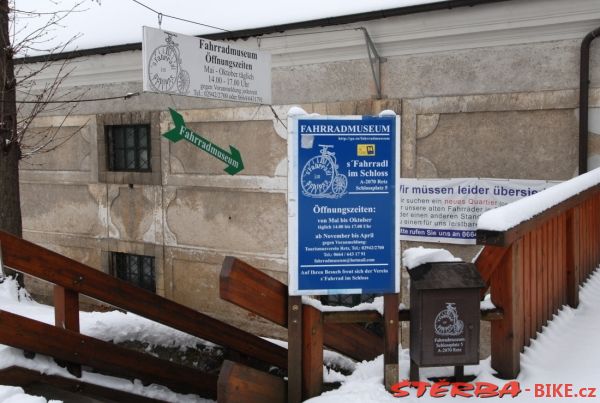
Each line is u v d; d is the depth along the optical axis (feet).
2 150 24.27
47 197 35.68
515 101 22.27
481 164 23.13
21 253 14.60
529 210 11.44
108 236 33.32
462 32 22.61
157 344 19.26
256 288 11.00
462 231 23.49
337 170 10.96
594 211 18.11
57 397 15.57
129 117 31.76
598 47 20.84
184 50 21.57
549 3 20.83
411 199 24.30
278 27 25.41
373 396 10.88
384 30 23.90
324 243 11.06
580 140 21.09
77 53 31.09
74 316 15.93
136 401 16.48
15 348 14.85
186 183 30.19
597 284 16.61
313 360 11.53
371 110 25.00
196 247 30.30
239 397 10.99
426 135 24.03
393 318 11.24
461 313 10.85
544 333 13.16
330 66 26.00
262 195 28.12
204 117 29.32
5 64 24.16
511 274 11.23
